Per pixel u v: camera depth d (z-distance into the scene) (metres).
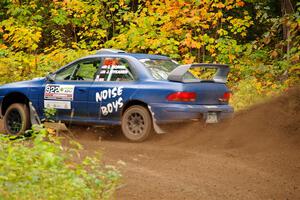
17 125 13.73
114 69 12.90
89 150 11.23
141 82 12.45
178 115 11.95
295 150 10.98
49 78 13.53
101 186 7.91
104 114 12.79
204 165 9.91
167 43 18.27
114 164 9.91
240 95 15.98
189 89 12.05
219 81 12.73
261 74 18.14
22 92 13.81
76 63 13.45
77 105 13.09
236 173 9.38
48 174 7.10
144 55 13.16
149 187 8.45
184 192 8.24
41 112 13.60
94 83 12.98
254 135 11.99
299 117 12.47
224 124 12.59
